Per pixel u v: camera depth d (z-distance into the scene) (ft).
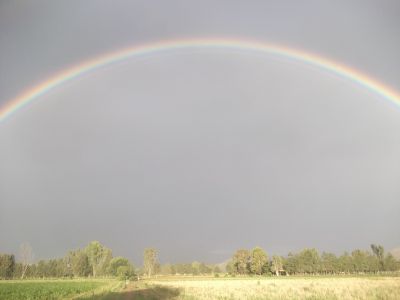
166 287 224.53
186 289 202.28
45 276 518.78
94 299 164.76
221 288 203.72
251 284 237.86
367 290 155.94
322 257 510.99
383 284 192.75
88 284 296.71
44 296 201.77
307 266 504.02
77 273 508.12
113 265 501.15
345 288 169.89
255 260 494.18
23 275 486.79
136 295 165.99
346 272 505.25
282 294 149.89
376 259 479.82
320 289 169.07
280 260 500.33
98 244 525.34
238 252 515.50
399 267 476.54
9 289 238.48
